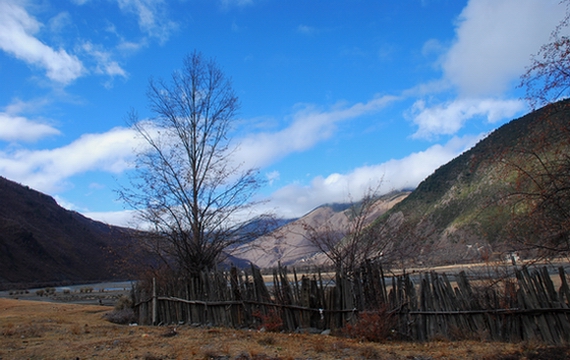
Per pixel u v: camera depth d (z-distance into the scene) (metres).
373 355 7.76
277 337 9.86
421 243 11.60
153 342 9.51
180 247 14.94
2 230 137.88
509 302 8.81
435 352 7.98
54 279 131.38
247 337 9.92
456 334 9.21
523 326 8.67
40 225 160.12
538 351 7.39
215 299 12.56
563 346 7.55
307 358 7.70
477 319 9.20
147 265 15.84
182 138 16.09
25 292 86.56
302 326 10.92
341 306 10.61
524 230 8.51
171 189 15.14
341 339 9.58
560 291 8.40
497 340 8.86
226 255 15.80
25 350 8.99
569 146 7.86
